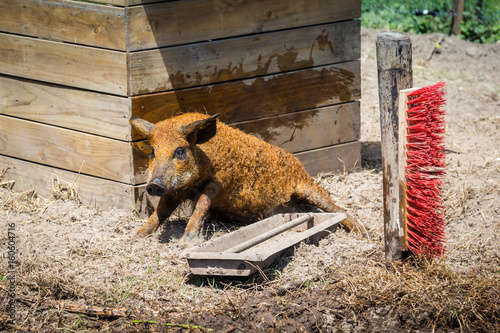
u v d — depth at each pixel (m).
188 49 5.36
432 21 12.52
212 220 5.46
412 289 4.30
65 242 4.89
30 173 6.03
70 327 3.95
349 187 6.33
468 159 6.92
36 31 5.48
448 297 4.28
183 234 4.94
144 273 4.51
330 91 6.41
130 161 5.27
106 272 4.49
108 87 5.19
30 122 5.87
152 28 5.09
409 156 4.36
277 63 5.96
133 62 5.04
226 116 5.75
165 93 5.30
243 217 5.49
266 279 4.42
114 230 5.15
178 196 5.12
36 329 3.92
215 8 5.44
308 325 4.03
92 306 4.07
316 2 6.07
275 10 5.82
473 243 5.12
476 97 9.52
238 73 5.73
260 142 5.38
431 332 4.10
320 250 4.84
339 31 6.31
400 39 4.25
